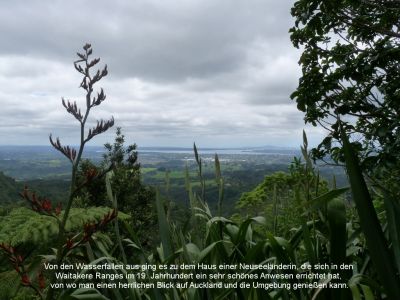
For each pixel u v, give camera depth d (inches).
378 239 39.2
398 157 126.6
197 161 73.1
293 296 55.4
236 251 66.0
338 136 148.6
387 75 152.6
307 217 65.3
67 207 56.0
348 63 153.6
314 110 156.3
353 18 162.6
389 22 161.8
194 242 71.4
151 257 72.1
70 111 57.0
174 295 58.7
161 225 64.0
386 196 45.5
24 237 126.0
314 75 159.6
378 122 144.5
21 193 54.3
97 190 307.3
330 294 52.3
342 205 49.8
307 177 58.6
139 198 379.9
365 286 48.7
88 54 58.8
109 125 57.7
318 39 168.7
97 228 54.7
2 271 123.6
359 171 39.9
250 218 63.7
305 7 158.4
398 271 42.6
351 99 155.7
